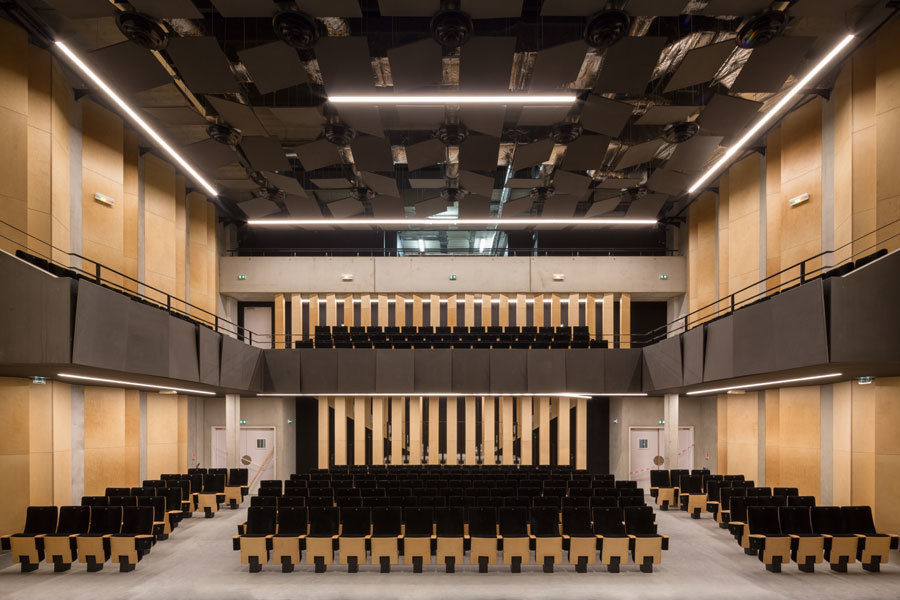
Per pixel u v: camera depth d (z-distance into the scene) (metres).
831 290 9.23
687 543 12.03
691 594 8.71
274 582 9.26
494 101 11.70
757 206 16.34
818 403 13.92
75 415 13.43
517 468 18.08
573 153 14.70
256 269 22.00
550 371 19.34
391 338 21.84
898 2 10.23
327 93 11.57
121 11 9.70
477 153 14.48
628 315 22.28
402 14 9.62
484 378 19.47
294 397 22.72
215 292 20.80
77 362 9.38
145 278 15.97
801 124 13.73
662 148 15.08
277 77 11.09
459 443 22.48
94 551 9.61
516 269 22.23
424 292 22.36
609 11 9.49
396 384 19.44
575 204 18.78
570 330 22.30
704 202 19.95
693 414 21.72
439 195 17.97
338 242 23.98
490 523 9.85
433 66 10.66
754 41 10.20
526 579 9.38
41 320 9.30
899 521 10.96
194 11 9.59
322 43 10.20
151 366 11.72
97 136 13.66
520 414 21.52
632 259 22.19
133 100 12.45
